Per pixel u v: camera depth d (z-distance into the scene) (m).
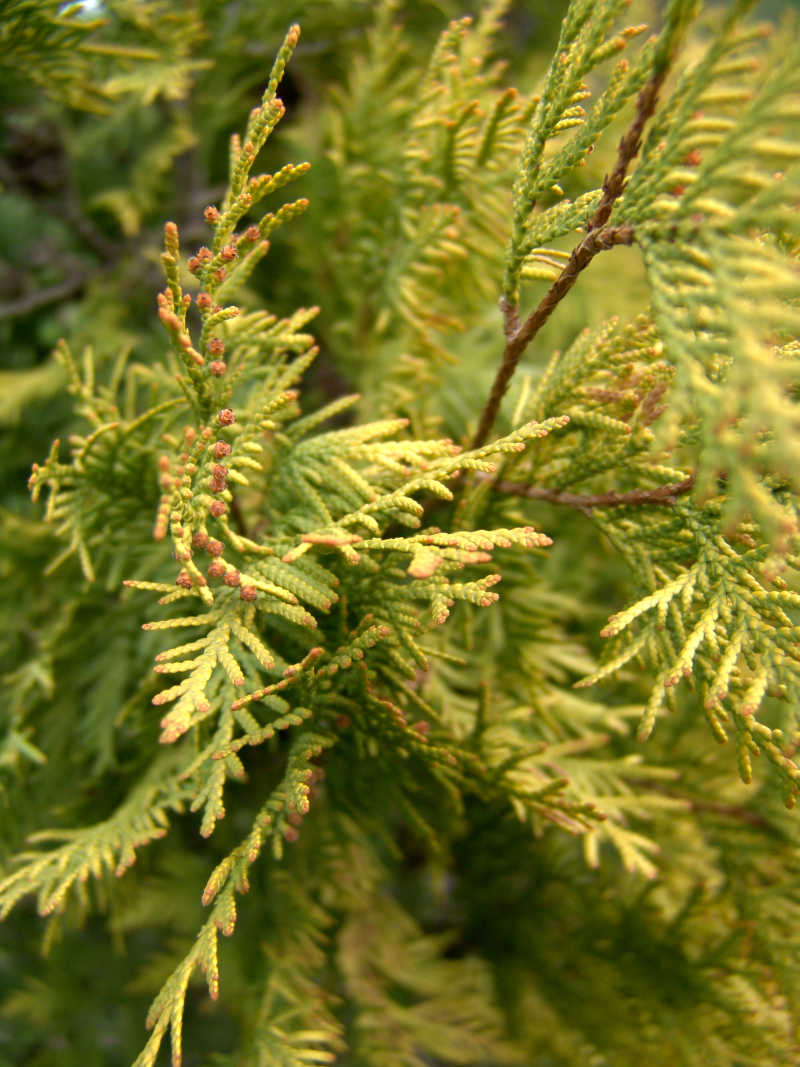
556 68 0.13
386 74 0.21
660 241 0.11
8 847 0.19
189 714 0.12
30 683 0.18
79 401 0.22
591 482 0.16
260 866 0.19
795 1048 0.17
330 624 0.14
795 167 0.10
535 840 0.20
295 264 0.23
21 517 0.23
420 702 0.14
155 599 0.17
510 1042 0.20
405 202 0.19
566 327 0.28
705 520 0.13
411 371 0.19
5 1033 0.27
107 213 0.28
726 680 0.12
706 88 0.11
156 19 0.19
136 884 0.20
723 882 0.20
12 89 0.20
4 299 0.27
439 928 0.24
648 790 0.20
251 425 0.13
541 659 0.18
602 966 0.19
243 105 0.25
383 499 0.13
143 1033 0.25
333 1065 0.23
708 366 0.12
